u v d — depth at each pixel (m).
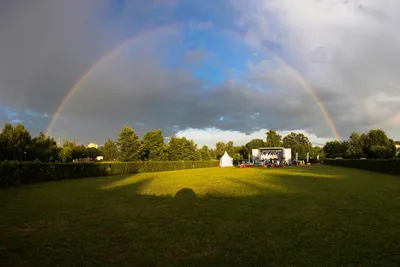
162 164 49.56
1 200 12.96
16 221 8.45
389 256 5.26
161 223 8.07
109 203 11.84
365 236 6.54
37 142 46.88
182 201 12.11
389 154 58.00
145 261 5.16
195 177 27.38
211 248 5.83
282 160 62.94
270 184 18.72
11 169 20.97
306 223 7.84
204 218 8.62
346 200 11.76
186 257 5.33
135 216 9.09
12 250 5.77
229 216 8.83
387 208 9.95
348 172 32.78
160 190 16.59
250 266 4.85
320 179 22.55
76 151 95.81
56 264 5.02
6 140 41.06
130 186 19.53
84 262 5.12
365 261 5.02
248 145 115.88
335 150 88.50
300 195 13.37
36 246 6.03
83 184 21.66
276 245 5.95
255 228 7.36
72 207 10.91
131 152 58.41
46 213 9.69
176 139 70.12
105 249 5.84
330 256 5.27
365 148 70.50
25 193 15.77
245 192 14.68
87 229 7.48
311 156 95.44
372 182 19.89
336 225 7.59
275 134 117.50
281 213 9.20
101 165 34.25
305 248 5.74
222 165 68.81
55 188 18.59
